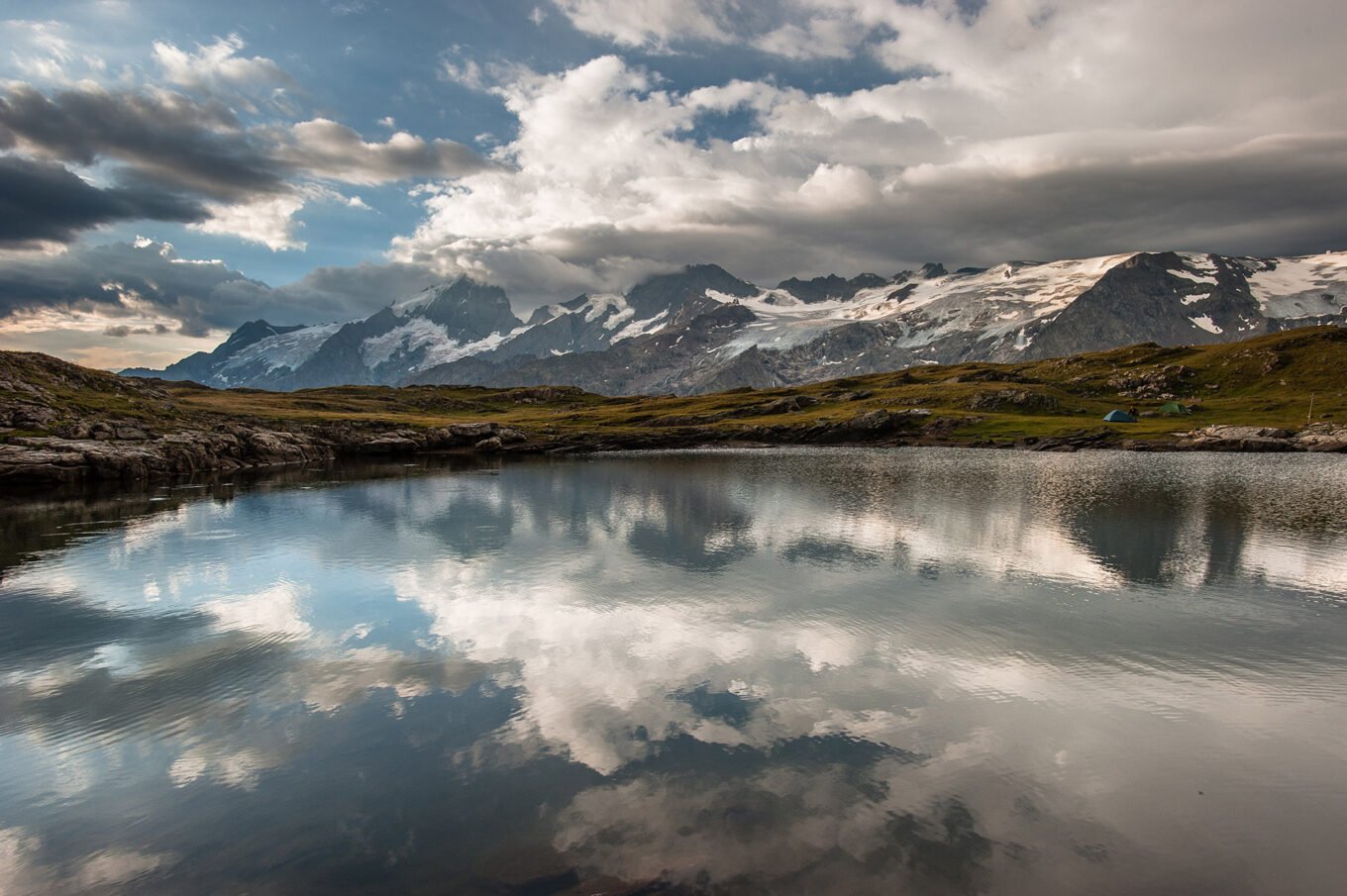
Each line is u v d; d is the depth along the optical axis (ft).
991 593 117.70
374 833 52.24
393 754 64.18
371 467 390.83
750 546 158.71
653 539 168.04
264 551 155.74
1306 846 50.39
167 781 60.39
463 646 93.25
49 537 175.73
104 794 58.59
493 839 51.11
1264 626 100.73
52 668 87.25
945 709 72.95
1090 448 501.15
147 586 126.52
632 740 66.39
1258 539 164.55
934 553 149.38
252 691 79.36
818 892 44.88
